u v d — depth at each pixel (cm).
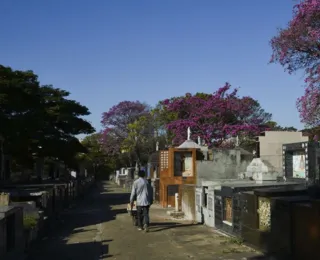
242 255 881
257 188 1031
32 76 2288
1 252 706
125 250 1002
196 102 3753
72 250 1030
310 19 1772
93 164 9206
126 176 6366
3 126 1925
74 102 3328
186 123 3584
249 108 3731
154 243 1076
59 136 3116
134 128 5600
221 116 3694
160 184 2486
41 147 3008
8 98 1933
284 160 1351
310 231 691
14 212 830
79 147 3425
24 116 2072
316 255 670
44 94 3175
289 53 1861
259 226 919
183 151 2391
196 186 1502
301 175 1274
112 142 5966
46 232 1368
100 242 1128
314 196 831
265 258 839
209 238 1107
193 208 1525
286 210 772
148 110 6000
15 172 3850
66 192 2578
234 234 1079
